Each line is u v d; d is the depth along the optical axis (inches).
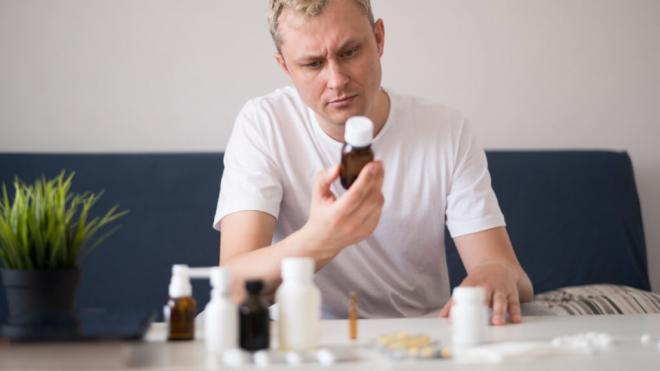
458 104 115.6
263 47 111.8
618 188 112.0
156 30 110.5
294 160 65.3
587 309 90.7
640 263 111.7
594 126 118.1
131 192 103.1
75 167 102.7
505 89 116.3
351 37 54.4
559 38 117.4
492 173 109.7
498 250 63.9
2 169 101.0
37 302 40.4
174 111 110.7
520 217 109.0
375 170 43.9
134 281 101.4
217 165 105.5
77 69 109.3
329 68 54.9
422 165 65.8
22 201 42.0
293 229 66.1
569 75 117.6
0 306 94.8
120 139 109.9
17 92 108.3
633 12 118.9
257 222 60.7
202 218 103.6
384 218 65.2
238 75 111.6
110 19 109.9
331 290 65.0
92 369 32.4
